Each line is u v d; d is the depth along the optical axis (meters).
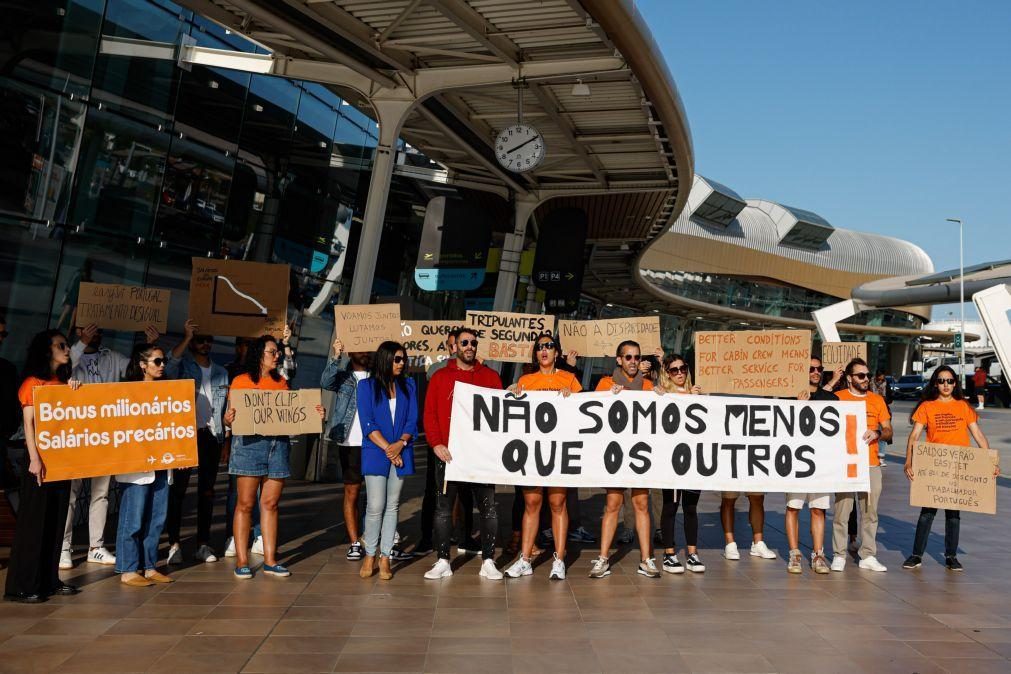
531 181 17.03
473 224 14.75
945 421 7.79
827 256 68.44
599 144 14.23
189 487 11.20
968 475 7.57
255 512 7.54
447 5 9.12
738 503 12.17
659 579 7.02
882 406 7.77
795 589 6.80
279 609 5.71
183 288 13.20
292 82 14.69
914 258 76.00
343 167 16.69
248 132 14.00
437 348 9.31
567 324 8.97
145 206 12.24
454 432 6.90
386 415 6.65
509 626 5.50
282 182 15.06
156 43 11.89
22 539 5.67
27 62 10.13
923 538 7.79
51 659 4.57
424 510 7.82
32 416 5.72
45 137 10.51
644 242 24.52
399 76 11.37
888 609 6.23
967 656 5.12
